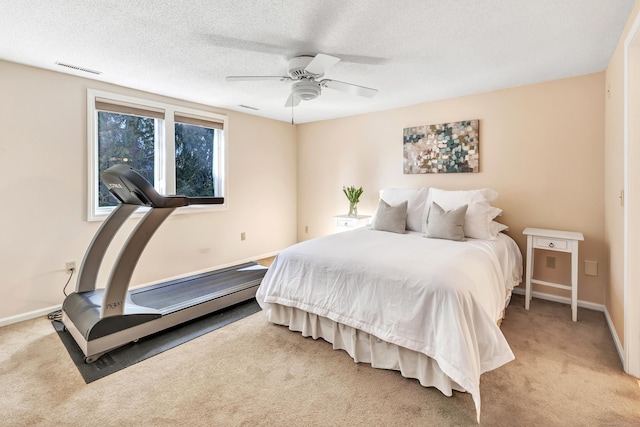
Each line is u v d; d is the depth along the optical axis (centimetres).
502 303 227
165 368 197
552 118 305
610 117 254
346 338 213
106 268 317
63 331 246
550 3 178
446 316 167
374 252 230
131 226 332
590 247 291
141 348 221
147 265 348
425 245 254
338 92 346
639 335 186
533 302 308
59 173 283
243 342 230
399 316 184
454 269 189
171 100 363
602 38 220
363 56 249
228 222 429
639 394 171
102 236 259
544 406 162
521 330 248
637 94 188
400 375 189
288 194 515
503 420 152
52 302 282
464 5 180
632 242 189
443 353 162
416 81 307
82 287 256
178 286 305
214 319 271
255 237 466
